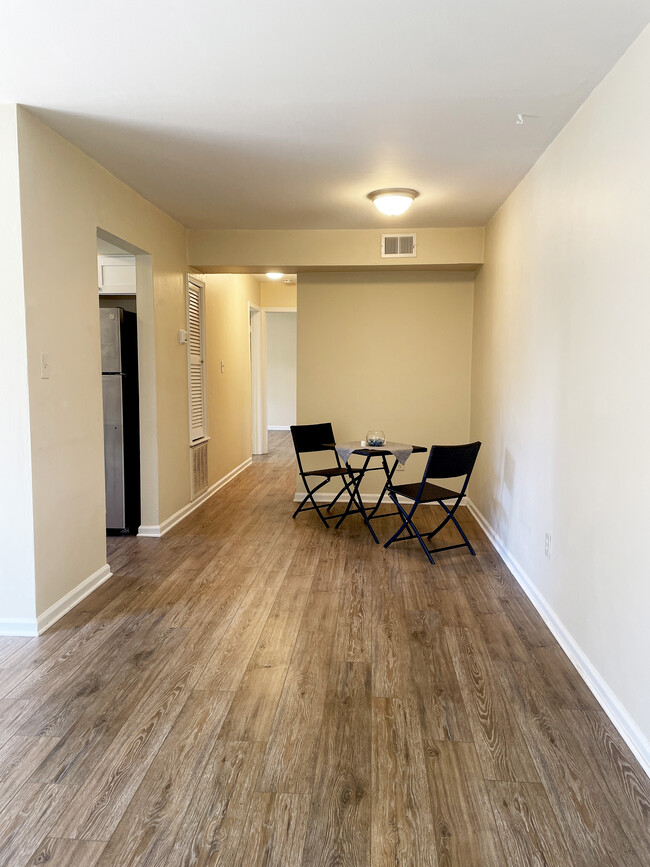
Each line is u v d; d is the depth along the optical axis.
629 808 1.77
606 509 2.32
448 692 2.40
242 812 1.74
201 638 2.87
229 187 3.92
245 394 7.82
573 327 2.74
